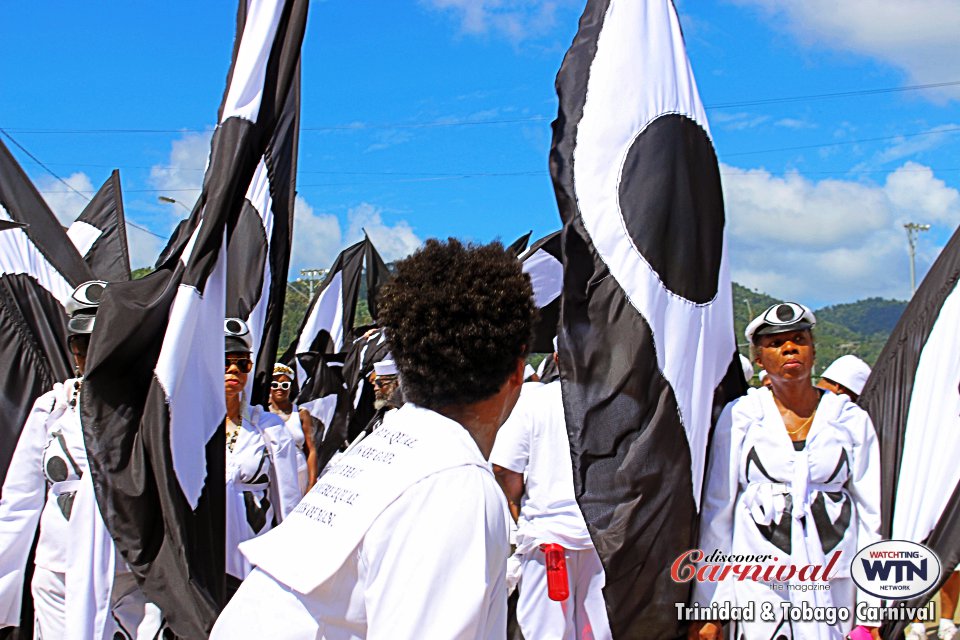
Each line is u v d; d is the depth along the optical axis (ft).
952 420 13.75
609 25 13.52
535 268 21.99
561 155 13.19
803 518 12.89
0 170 17.71
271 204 19.77
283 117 20.10
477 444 6.82
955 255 14.19
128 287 13.21
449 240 7.02
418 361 6.65
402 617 5.65
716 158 13.89
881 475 14.32
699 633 12.87
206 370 13.65
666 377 12.71
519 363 6.92
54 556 13.66
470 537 5.87
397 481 6.07
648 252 12.87
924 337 14.28
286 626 6.04
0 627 14.38
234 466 16.05
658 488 12.46
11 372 16.71
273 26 13.97
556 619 15.24
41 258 17.57
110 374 12.89
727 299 13.71
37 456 14.17
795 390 13.32
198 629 12.21
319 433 33.30
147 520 12.68
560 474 15.20
